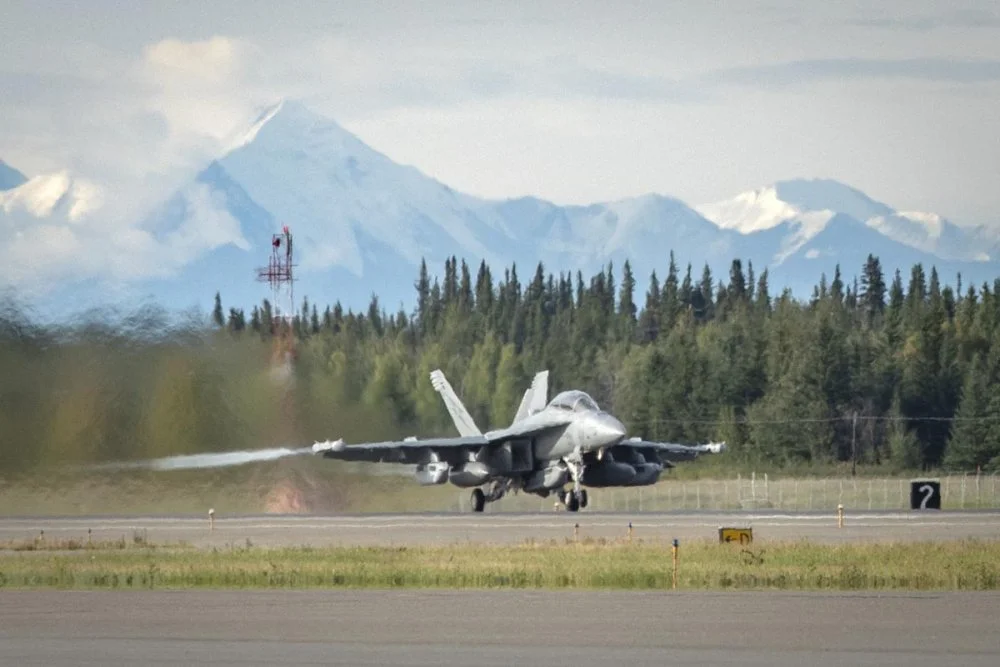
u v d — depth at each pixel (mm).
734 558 129625
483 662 80625
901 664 79250
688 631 90312
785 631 90000
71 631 92500
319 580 118938
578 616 97000
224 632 91625
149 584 119000
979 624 92438
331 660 81625
